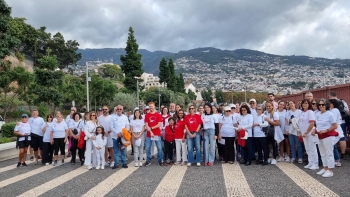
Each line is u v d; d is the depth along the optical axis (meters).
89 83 47.16
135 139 9.77
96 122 10.22
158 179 7.73
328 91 12.39
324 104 7.41
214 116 10.11
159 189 6.67
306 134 8.35
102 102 50.06
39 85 25.55
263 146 9.32
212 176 7.89
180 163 10.12
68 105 49.81
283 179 7.21
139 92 53.16
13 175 9.07
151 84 163.12
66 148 15.59
